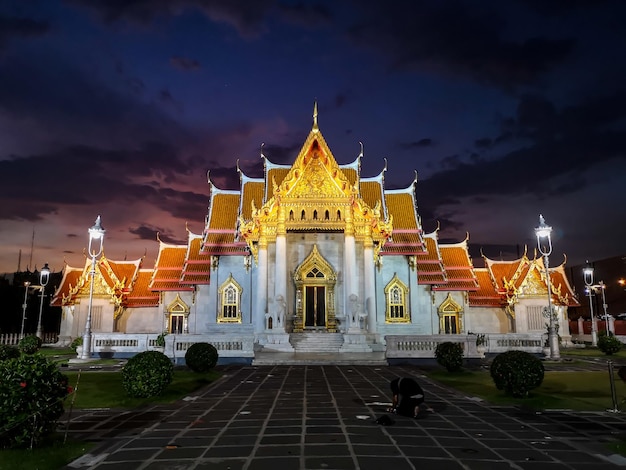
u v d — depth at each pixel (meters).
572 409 16.62
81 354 37.88
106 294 57.59
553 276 65.69
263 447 11.47
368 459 10.48
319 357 37.28
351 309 43.12
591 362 36.44
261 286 46.16
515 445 11.82
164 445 11.75
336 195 47.25
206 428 13.57
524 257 62.47
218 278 52.41
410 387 15.30
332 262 48.62
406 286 54.28
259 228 47.25
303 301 47.66
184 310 56.28
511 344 40.31
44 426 11.18
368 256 46.88
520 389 18.17
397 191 59.34
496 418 15.05
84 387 21.83
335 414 15.43
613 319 66.81
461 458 10.66
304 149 47.94
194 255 56.09
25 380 11.01
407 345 35.44
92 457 10.78
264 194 53.25
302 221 46.88
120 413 15.93
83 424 14.19
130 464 10.25
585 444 11.98
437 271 56.25
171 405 17.38
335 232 48.53
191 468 9.93
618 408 16.56
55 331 83.00
